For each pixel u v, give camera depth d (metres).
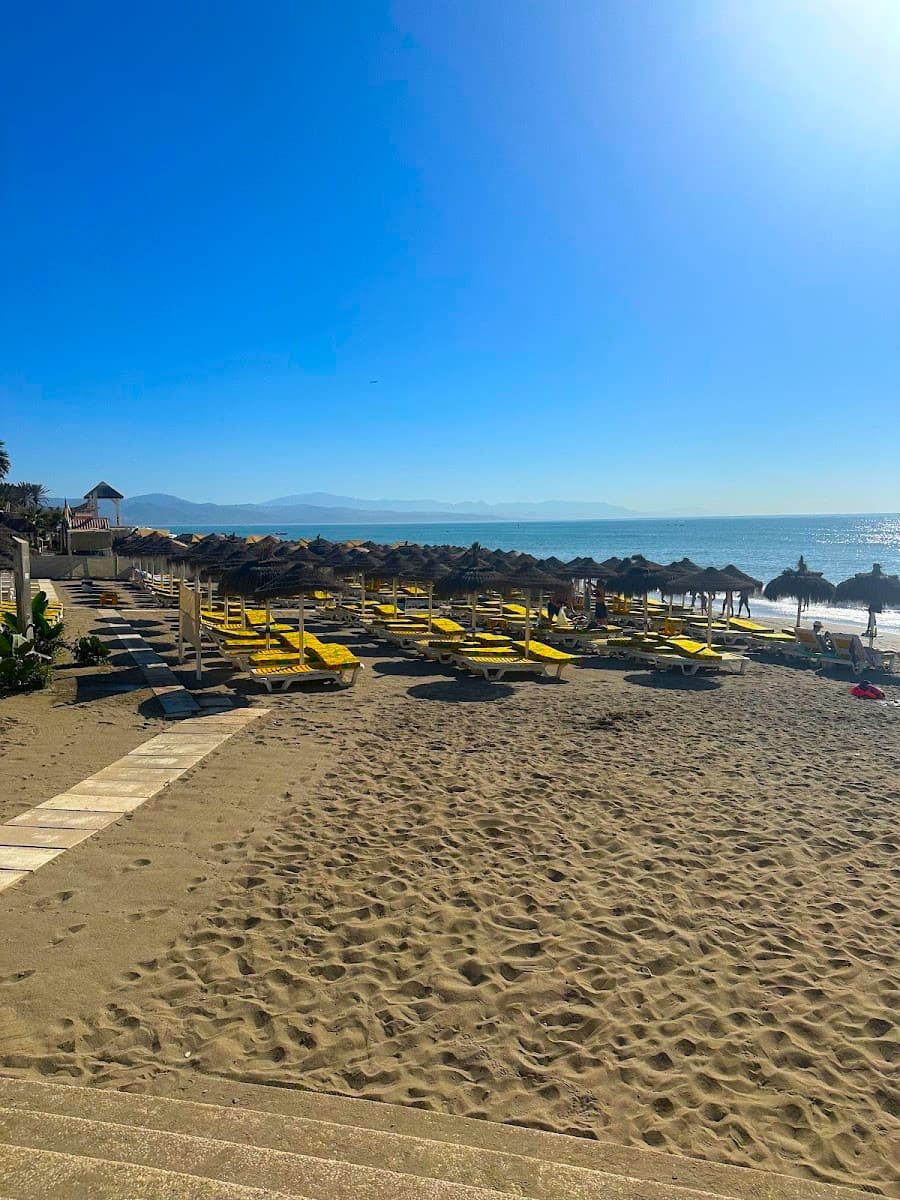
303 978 3.98
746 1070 3.38
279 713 9.89
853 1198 2.54
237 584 11.74
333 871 5.27
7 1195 2.00
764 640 17.59
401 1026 3.61
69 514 44.78
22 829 5.78
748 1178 2.64
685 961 4.29
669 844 6.00
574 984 4.02
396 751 8.30
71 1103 2.77
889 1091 3.27
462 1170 2.44
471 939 4.46
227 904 4.73
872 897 5.17
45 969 3.91
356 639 17.19
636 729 9.67
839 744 9.16
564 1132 2.96
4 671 10.74
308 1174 2.22
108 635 16.80
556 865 5.54
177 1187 2.04
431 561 18.72
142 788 6.77
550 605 20.27
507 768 7.80
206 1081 3.14
